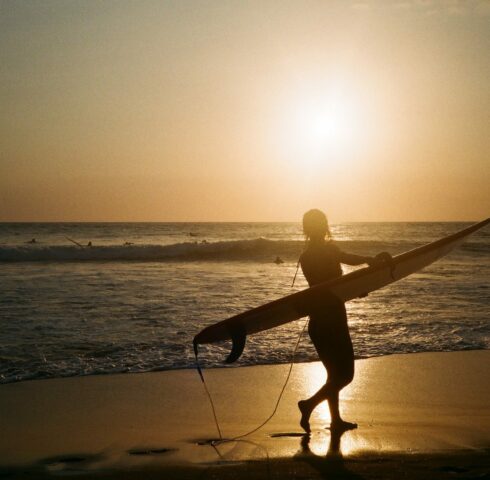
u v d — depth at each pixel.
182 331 9.98
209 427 5.31
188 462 4.28
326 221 5.17
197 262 27.81
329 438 4.86
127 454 4.52
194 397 6.39
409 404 6.07
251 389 6.74
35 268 23.06
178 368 7.73
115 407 6.01
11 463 4.32
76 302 13.12
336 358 5.02
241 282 17.94
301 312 5.31
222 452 4.52
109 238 65.25
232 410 5.90
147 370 7.62
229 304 13.02
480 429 5.12
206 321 10.88
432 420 5.45
